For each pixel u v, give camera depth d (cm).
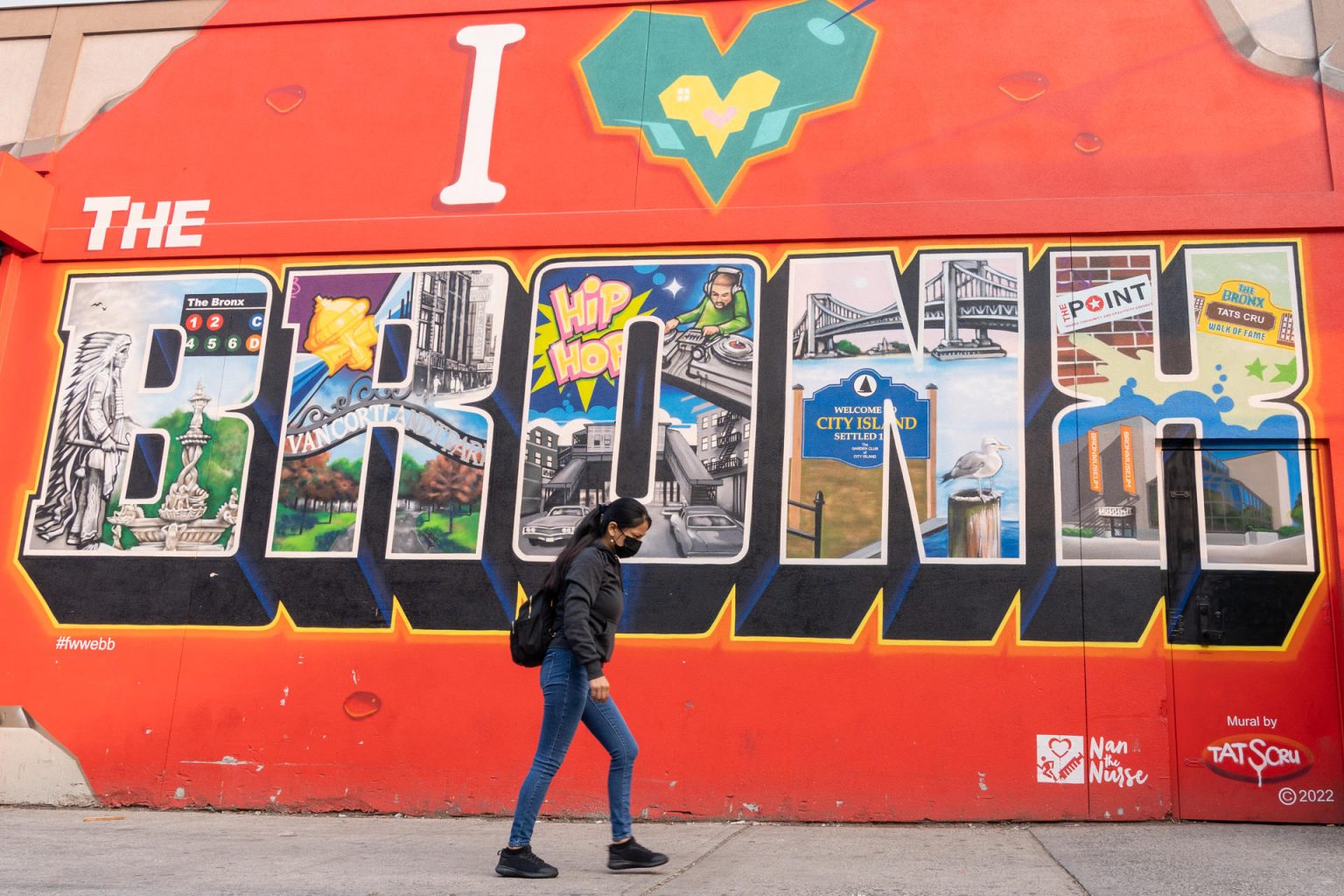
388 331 708
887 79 698
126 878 460
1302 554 601
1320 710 584
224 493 698
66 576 698
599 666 455
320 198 738
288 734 657
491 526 668
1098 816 584
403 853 518
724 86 717
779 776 611
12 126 784
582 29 745
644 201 704
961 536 623
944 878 454
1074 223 652
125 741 670
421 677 654
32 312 742
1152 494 614
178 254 739
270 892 430
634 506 481
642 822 609
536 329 693
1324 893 422
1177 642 601
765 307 673
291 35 775
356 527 680
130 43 791
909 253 666
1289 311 624
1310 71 655
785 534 639
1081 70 680
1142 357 631
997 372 642
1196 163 653
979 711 602
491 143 731
